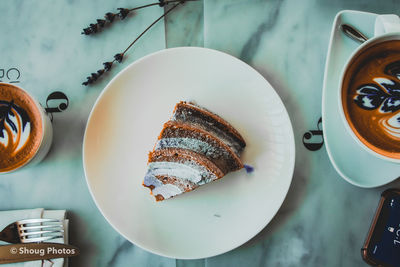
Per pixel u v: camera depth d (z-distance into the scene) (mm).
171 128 426
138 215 438
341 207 450
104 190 436
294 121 453
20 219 440
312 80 454
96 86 460
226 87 440
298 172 453
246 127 440
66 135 458
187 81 443
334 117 424
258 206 433
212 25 458
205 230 436
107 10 464
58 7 465
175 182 432
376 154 373
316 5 456
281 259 451
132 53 461
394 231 428
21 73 462
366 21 419
